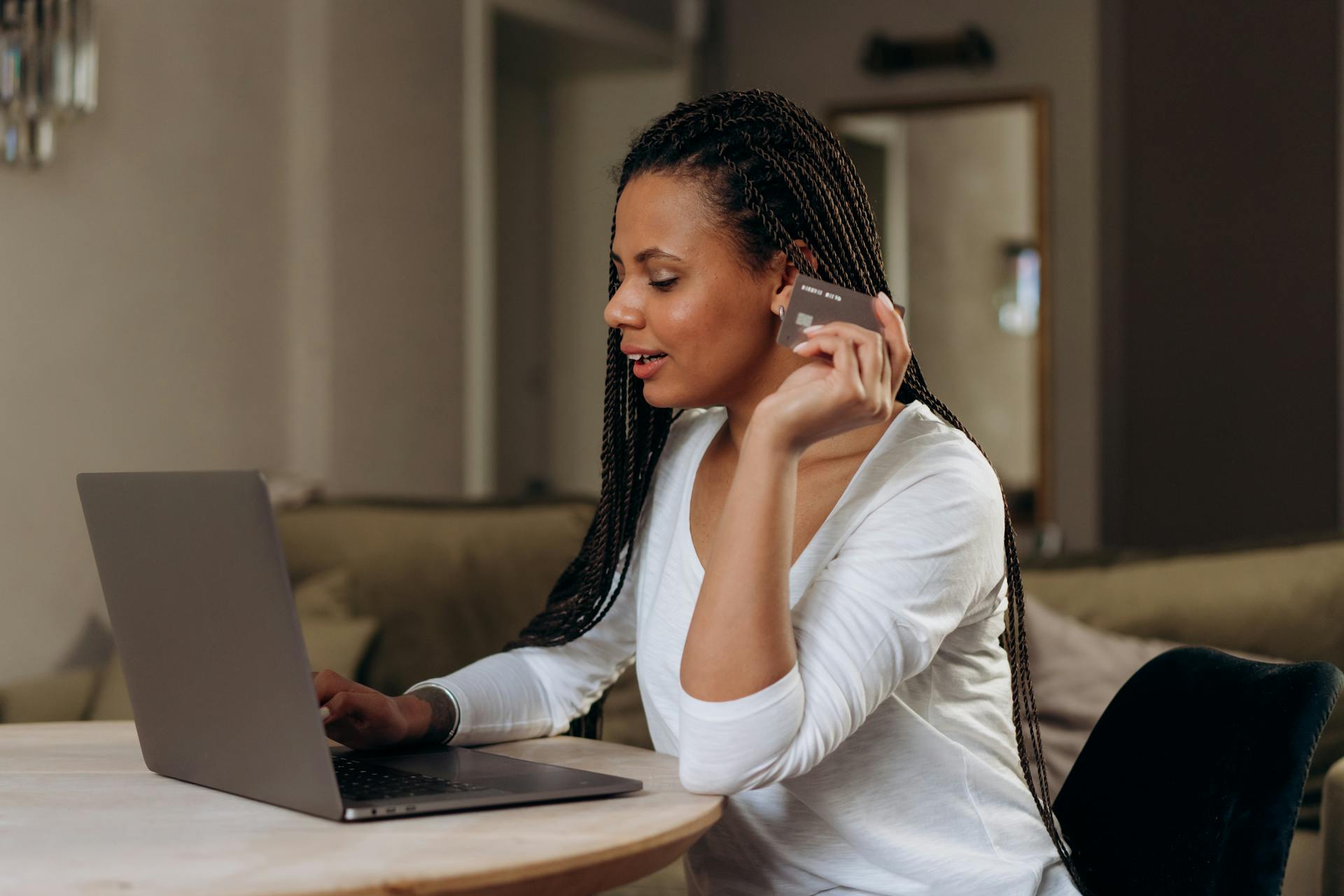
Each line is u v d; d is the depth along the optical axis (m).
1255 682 1.15
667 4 5.54
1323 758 2.15
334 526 2.77
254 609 0.91
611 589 1.33
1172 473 5.03
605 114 5.80
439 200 4.21
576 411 5.96
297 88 3.67
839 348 0.99
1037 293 5.17
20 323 2.80
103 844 0.85
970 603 1.07
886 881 1.10
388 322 3.98
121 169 3.06
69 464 2.93
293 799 0.94
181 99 3.24
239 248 3.45
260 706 0.94
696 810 0.95
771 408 0.99
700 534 1.19
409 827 0.90
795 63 5.55
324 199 3.71
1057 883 1.14
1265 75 4.85
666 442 1.31
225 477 0.89
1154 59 5.03
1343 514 4.74
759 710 0.96
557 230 5.93
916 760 1.08
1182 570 2.33
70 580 2.93
